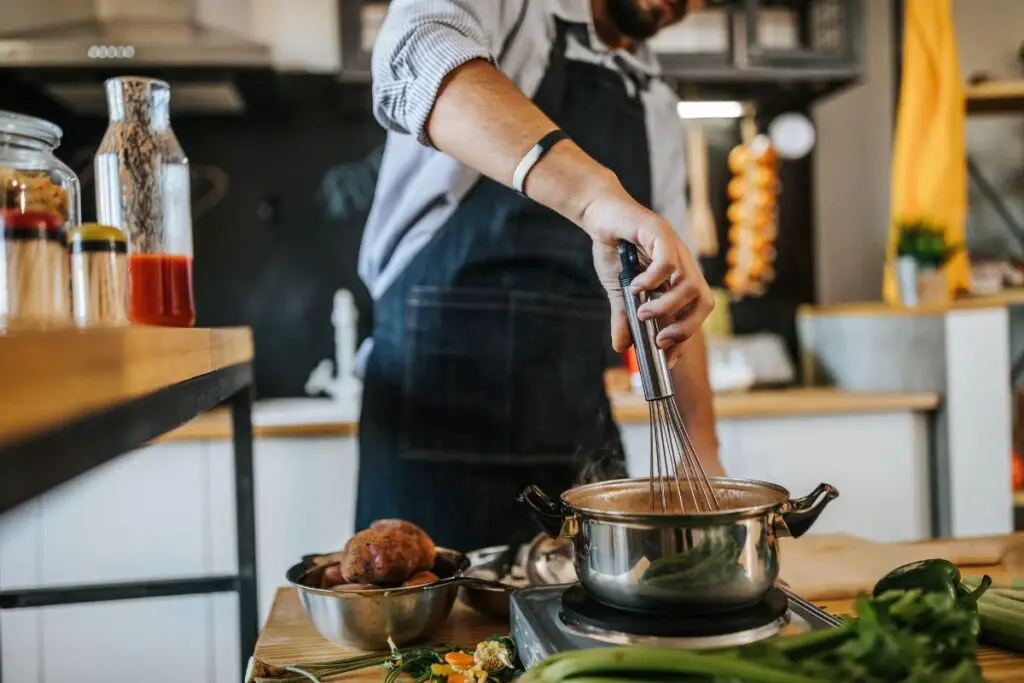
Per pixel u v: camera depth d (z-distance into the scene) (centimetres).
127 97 93
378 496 119
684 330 68
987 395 215
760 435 215
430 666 66
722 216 270
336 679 66
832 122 272
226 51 200
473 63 81
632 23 115
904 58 238
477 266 115
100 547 195
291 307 252
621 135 118
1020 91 241
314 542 203
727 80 232
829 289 273
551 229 115
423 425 117
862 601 52
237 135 250
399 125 93
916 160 235
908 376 225
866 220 273
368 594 71
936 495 219
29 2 211
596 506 66
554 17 110
